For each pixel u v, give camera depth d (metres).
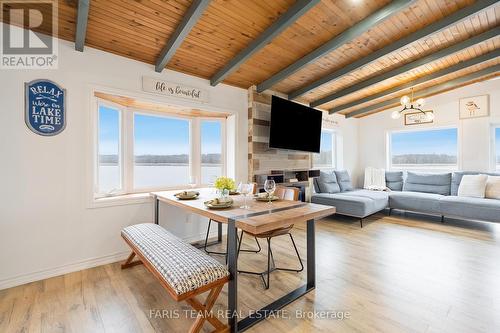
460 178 4.54
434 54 3.32
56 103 2.30
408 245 3.14
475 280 2.20
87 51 2.46
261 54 3.03
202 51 2.79
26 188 2.18
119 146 3.17
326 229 3.90
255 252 2.92
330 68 3.54
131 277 2.28
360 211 4.04
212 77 3.35
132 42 2.49
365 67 3.67
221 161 3.93
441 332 1.54
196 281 1.39
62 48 2.33
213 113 3.71
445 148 5.17
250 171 3.82
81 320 1.66
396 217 4.69
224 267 1.55
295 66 3.20
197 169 3.82
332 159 6.06
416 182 5.05
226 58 2.95
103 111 2.98
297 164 4.61
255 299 1.94
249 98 3.83
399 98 5.25
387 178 5.57
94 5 2.01
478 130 4.64
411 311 1.75
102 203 2.58
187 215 3.29
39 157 2.23
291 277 2.29
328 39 2.80
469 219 3.95
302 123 4.32
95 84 2.50
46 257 2.27
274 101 3.75
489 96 4.52
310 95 4.61
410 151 5.67
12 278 2.12
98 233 2.56
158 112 3.51
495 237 3.43
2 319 1.67
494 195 4.04
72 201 2.40
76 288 2.08
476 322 1.63
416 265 2.53
